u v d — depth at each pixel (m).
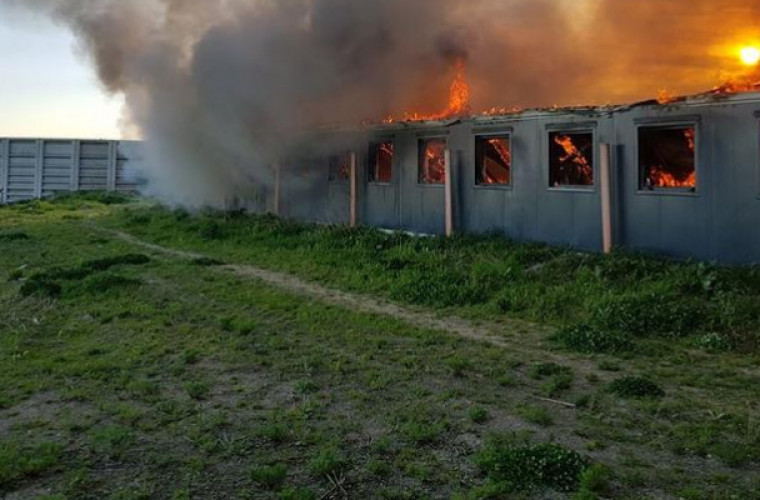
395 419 5.17
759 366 6.52
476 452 4.57
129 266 12.80
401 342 7.52
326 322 8.45
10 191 30.70
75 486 4.05
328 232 15.25
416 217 15.52
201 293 10.23
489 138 13.99
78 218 22.81
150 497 3.93
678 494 3.95
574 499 3.85
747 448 4.55
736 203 9.95
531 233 13.03
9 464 4.26
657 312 7.99
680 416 5.21
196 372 6.41
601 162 11.45
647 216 11.12
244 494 3.97
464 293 9.67
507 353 7.07
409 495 3.95
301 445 4.69
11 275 11.75
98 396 5.71
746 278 8.98
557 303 8.96
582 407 5.43
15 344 7.32
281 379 6.19
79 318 8.60
